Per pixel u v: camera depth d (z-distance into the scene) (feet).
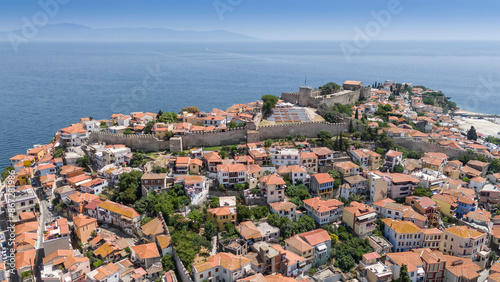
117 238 394.73
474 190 512.63
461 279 357.00
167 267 349.82
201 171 505.66
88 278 331.98
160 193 454.40
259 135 605.31
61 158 552.82
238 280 322.34
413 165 548.72
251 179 472.85
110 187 487.61
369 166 548.72
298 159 516.73
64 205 456.04
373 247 397.80
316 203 438.40
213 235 395.96
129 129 641.81
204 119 648.38
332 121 647.56
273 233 398.83
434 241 406.41
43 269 339.57
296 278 355.36
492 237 424.05
